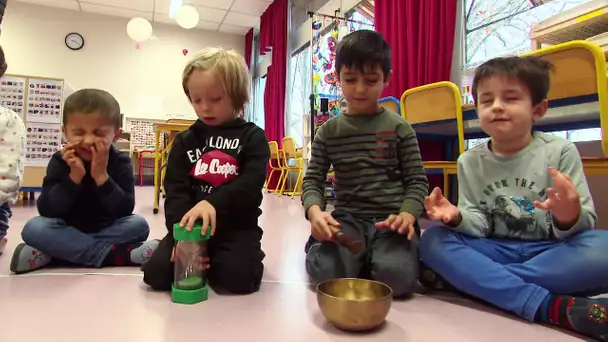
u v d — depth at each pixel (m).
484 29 2.84
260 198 1.07
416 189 1.03
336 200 1.15
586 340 0.70
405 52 3.06
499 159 0.96
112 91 6.61
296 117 5.84
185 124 2.69
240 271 0.93
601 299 0.71
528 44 2.52
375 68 1.03
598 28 1.93
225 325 0.74
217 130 1.10
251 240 1.01
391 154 1.08
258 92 7.24
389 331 0.73
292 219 2.39
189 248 0.92
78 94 1.11
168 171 1.07
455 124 2.08
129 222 1.23
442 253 0.90
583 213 0.76
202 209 0.89
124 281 1.03
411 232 0.93
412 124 2.10
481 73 0.93
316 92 4.11
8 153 1.21
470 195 1.00
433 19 2.79
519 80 0.88
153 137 6.75
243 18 6.61
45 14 6.21
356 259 0.99
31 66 6.16
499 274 0.81
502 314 0.83
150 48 6.83
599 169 1.24
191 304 0.86
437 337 0.70
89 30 6.45
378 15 3.33
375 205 1.07
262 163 1.06
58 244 1.12
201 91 1.02
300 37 5.61
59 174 1.17
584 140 2.23
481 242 0.92
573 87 1.31
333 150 1.13
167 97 6.93
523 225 0.91
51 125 3.07
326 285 0.81
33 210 2.62
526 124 0.89
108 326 0.72
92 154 1.12
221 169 1.04
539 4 2.46
